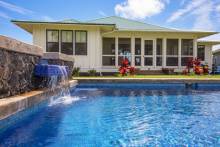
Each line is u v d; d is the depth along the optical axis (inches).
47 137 148.6
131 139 148.6
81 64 635.5
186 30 727.7
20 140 141.7
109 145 136.1
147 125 185.3
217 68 859.4
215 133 163.8
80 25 611.5
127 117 213.2
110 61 733.3
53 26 624.1
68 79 413.7
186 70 689.6
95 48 636.7
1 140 140.6
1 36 166.2
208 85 453.1
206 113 234.8
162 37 743.1
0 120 139.0
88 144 137.1
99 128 173.8
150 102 299.0
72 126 177.6
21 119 173.0
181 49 754.2
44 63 299.7
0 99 167.9
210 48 890.1
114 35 727.7
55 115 216.8
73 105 270.7
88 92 390.0
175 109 254.5
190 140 147.7
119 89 430.6
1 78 172.9
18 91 210.4
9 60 188.5
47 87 289.4
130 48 737.6
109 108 255.6
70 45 634.2
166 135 158.4
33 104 201.9
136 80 445.4
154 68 733.9
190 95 363.9
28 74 238.4
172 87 448.1
